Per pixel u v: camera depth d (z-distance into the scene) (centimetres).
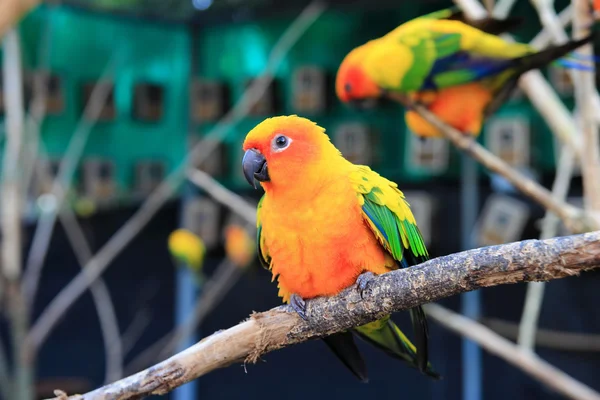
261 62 580
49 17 540
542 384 482
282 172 206
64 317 610
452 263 166
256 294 593
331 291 206
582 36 282
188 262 549
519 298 482
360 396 558
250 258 573
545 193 297
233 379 612
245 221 589
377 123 527
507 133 471
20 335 439
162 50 604
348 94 345
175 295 618
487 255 160
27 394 443
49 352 611
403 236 218
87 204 570
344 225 206
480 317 492
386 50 327
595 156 285
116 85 580
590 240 146
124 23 583
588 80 285
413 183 520
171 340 570
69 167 506
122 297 621
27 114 537
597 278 455
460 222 500
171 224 622
